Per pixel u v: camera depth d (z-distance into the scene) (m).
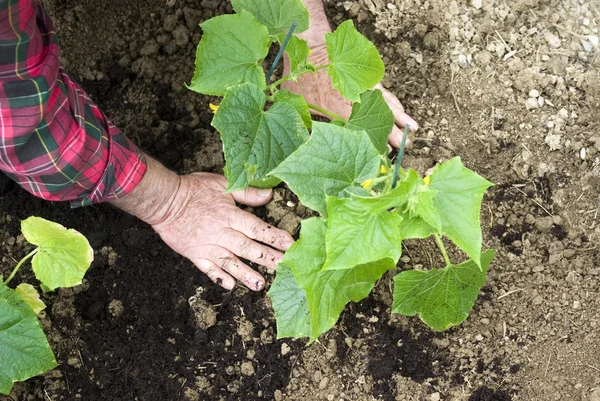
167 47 1.40
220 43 0.96
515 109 1.34
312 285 0.92
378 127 1.10
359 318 1.28
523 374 1.26
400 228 0.87
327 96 1.29
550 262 1.29
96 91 1.41
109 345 1.31
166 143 1.37
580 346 1.26
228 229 1.27
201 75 0.96
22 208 1.36
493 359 1.26
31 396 1.29
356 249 0.86
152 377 1.29
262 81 0.98
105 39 1.42
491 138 1.33
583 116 1.33
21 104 1.01
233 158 0.95
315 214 1.30
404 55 1.36
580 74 1.34
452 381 1.26
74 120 1.10
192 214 1.27
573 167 1.32
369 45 0.98
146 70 1.40
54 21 1.42
